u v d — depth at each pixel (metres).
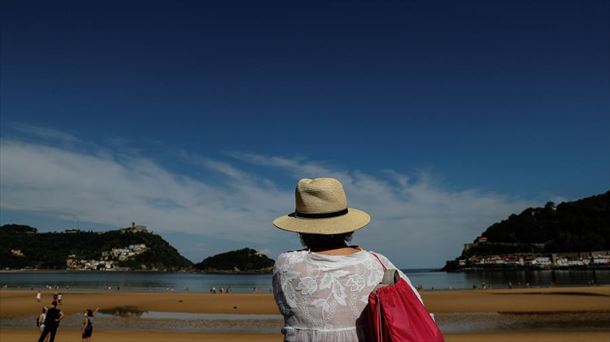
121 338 20.81
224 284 129.25
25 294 61.22
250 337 21.31
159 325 27.66
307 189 2.35
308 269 2.18
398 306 1.96
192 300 48.97
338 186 2.39
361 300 2.12
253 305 42.22
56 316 15.78
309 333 2.12
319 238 2.34
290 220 2.38
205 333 23.31
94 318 31.98
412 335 1.89
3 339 20.11
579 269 185.75
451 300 44.97
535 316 30.72
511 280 121.62
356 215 2.39
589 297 47.78
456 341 18.61
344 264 2.18
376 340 1.94
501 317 30.30
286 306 2.21
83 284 119.94
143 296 56.81
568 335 20.23
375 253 2.35
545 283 101.06
